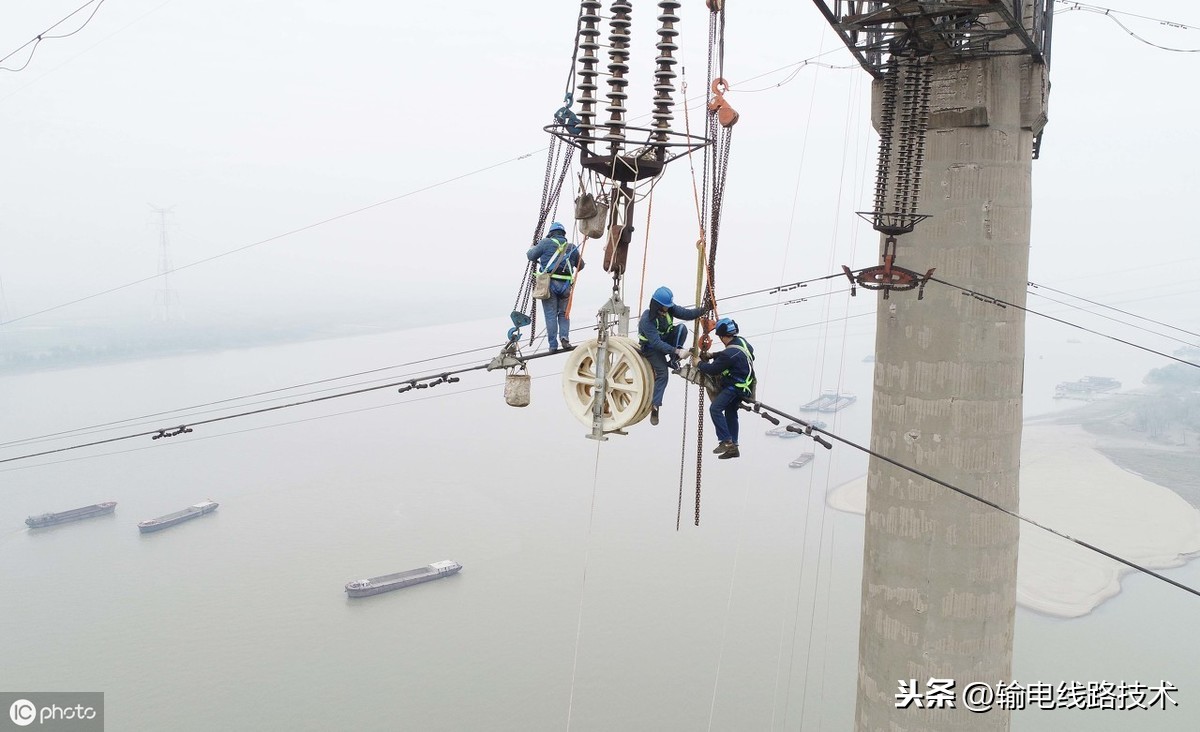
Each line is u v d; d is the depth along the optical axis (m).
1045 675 35.56
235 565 51.03
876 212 10.05
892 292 13.20
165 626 42.09
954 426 12.77
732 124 8.69
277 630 41.28
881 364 13.55
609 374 9.02
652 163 8.55
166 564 51.72
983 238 12.45
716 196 8.77
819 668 38.34
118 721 33.53
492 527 58.38
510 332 10.34
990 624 13.10
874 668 13.90
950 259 12.58
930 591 13.15
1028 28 12.12
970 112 12.23
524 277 10.25
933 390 12.85
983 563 12.94
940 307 12.70
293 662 38.03
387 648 39.19
